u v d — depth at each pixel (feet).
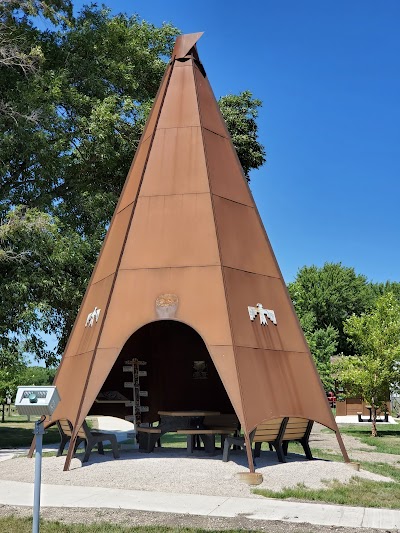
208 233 42.55
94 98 81.25
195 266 41.45
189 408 56.34
